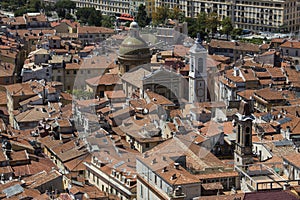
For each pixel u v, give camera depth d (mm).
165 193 187125
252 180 187250
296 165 191500
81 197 199250
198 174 197000
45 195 195375
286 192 163250
